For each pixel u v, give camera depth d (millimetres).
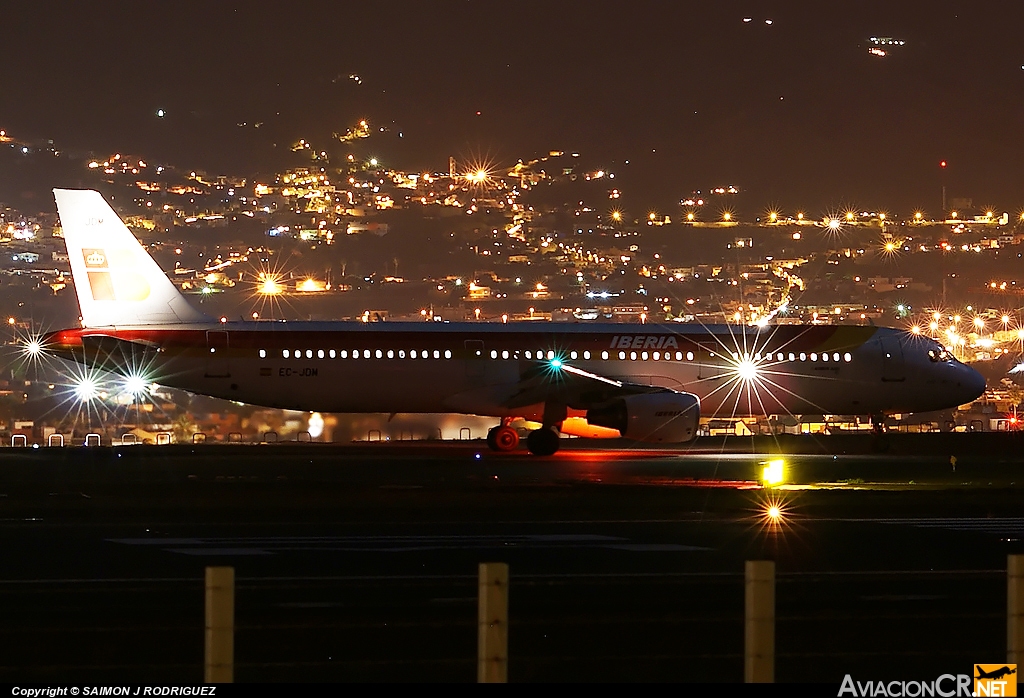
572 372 174625
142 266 174375
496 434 186000
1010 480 149125
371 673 56062
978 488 136250
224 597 42219
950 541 95625
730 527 102125
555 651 60281
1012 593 46344
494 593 44031
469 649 59844
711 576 78250
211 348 172250
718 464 166625
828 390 190500
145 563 81312
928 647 61812
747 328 191500
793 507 116125
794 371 189000
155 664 56656
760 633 44250
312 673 55938
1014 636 46219
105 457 170250
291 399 175125
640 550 89188
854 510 114688
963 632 64500
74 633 61344
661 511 112375
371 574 77812
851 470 160625
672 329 188375
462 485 131500
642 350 184000
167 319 174625
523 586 74500
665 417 171250
